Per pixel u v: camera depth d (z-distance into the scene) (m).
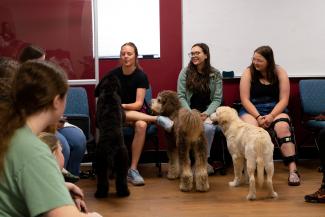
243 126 3.41
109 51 4.37
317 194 3.14
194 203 3.15
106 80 3.45
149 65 4.41
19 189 1.16
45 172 1.16
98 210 3.01
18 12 4.21
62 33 4.26
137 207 3.07
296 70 4.42
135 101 3.92
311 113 4.21
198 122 3.31
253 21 4.34
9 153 1.17
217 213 2.93
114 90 3.38
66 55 4.29
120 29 4.34
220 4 4.30
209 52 4.12
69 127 3.26
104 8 4.29
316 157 4.48
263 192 3.38
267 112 4.00
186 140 3.37
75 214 1.15
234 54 4.38
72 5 4.22
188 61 4.37
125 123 3.81
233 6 4.32
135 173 3.71
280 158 4.45
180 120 3.37
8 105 1.23
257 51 3.97
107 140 3.20
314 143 4.48
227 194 3.36
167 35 4.38
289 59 4.41
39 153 1.18
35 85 1.22
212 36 4.35
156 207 3.07
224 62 4.38
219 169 4.00
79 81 4.29
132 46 3.88
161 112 3.77
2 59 2.03
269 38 4.37
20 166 1.16
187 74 4.07
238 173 3.54
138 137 3.75
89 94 4.38
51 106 1.25
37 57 2.98
